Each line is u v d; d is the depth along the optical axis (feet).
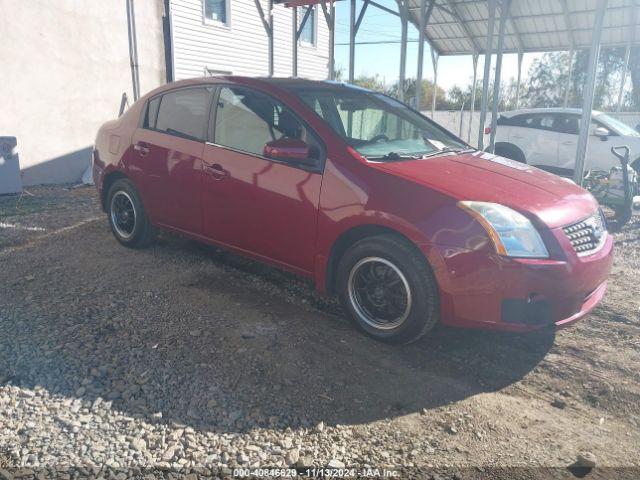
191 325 12.09
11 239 18.44
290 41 55.42
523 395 10.03
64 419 8.65
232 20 47.32
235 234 13.93
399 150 13.14
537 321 10.34
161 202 15.74
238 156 13.57
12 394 9.23
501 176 12.28
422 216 10.61
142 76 36.68
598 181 24.30
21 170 29.84
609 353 11.58
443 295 10.53
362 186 11.39
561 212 11.02
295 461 7.97
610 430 9.08
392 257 10.94
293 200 12.39
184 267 15.90
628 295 14.78
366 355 11.17
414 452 8.30
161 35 38.09
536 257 10.23
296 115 12.89
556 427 9.10
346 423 8.94
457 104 91.35
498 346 11.81
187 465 7.79
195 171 14.47
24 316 12.22
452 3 41.29
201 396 9.43
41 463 7.68
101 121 34.01
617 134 33.12
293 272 13.05
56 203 25.29
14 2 28.35
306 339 11.69
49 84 30.66
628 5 37.45
